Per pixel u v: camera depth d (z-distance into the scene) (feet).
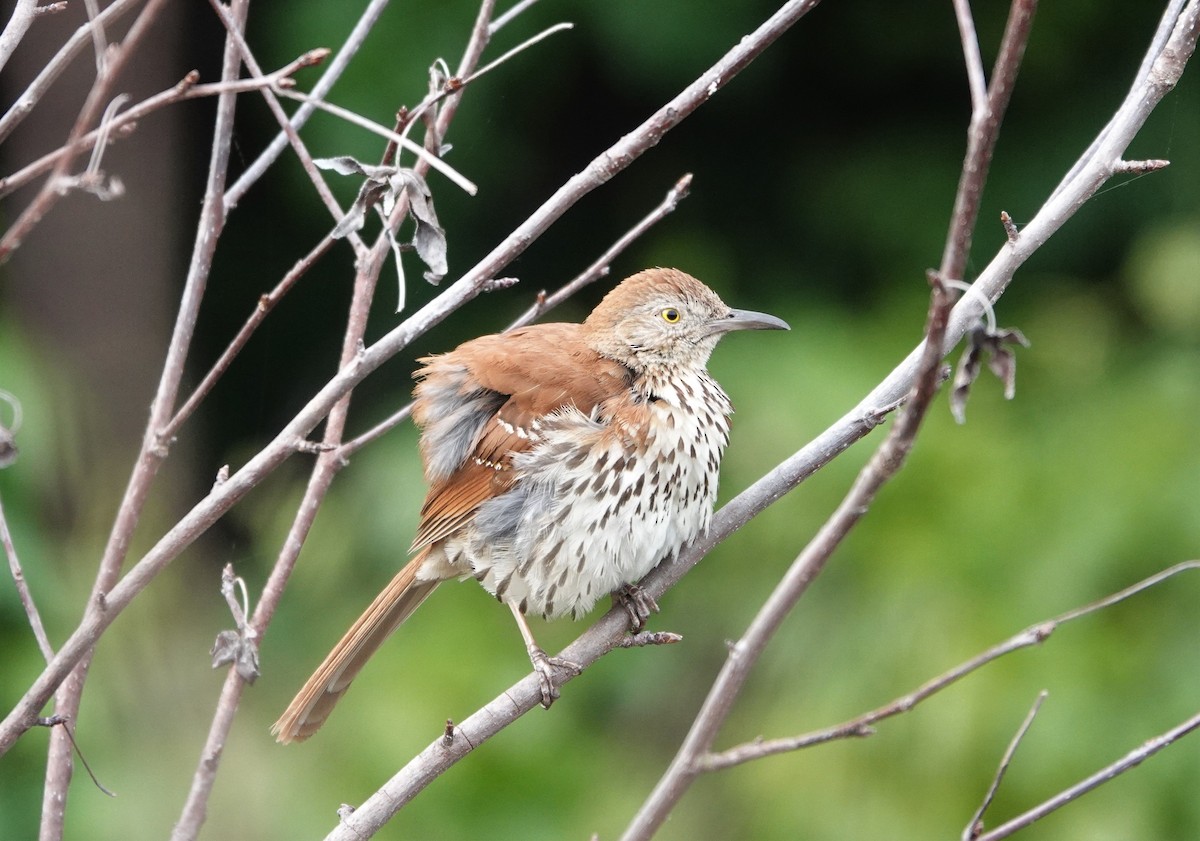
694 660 40.57
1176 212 43.75
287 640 40.78
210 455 48.57
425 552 24.49
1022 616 34.01
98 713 34.99
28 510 33.47
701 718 13.08
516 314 47.47
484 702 37.06
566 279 48.06
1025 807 32.37
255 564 43.75
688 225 47.93
